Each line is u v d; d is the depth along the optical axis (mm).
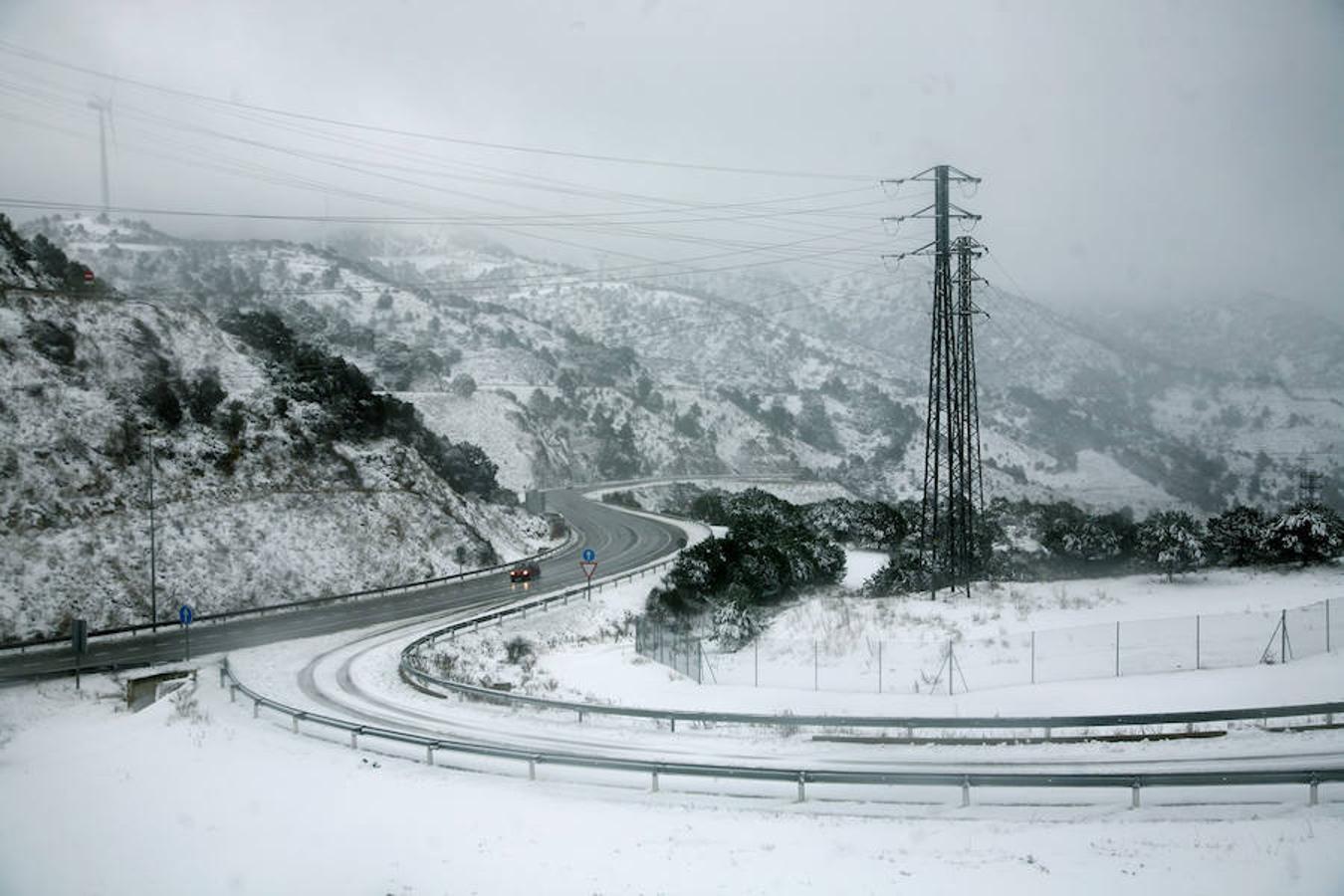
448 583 64125
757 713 29438
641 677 36688
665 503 148250
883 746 24781
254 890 15383
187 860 16828
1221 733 23438
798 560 55219
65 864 16891
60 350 58969
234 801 20188
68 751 26750
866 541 72250
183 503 56281
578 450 175500
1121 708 26734
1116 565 53469
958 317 50969
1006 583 50844
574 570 69938
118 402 58906
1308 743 22172
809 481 185250
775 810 19078
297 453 65062
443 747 23875
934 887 14172
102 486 53625
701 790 20969
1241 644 31922
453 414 147125
